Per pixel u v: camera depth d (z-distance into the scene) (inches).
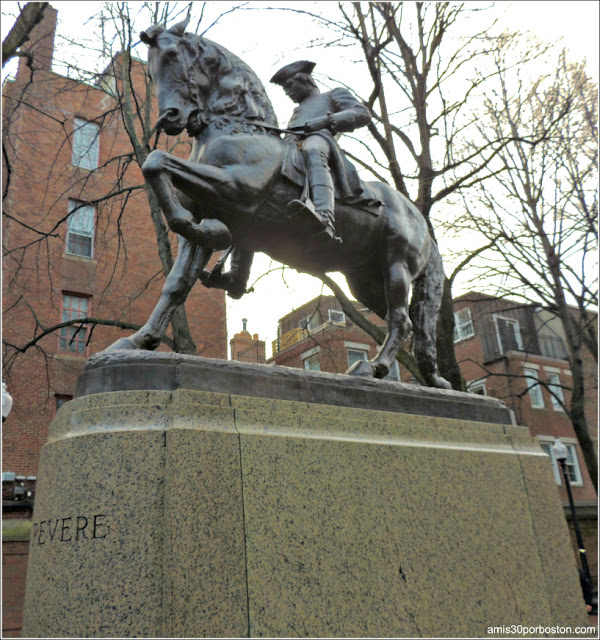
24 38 406.6
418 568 127.6
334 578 114.7
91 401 113.9
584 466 977.5
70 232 650.8
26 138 634.8
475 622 131.1
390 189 185.5
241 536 107.3
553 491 165.5
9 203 622.2
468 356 1023.6
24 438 590.9
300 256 170.7
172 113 143.0
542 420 970.7
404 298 176.7
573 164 587.8
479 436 161.2
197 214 148.4
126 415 110.3
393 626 118.3
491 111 548.7
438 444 148.2
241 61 159.0
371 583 119.2
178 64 145.4
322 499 119.7
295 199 152.9
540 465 166.1
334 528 119.0
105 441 106.7
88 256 656.4
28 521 513.0
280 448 118.3
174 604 96.3
